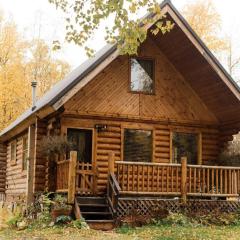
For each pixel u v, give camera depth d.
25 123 21.98
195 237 13.70
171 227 15.96
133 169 17.77
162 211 17.19
